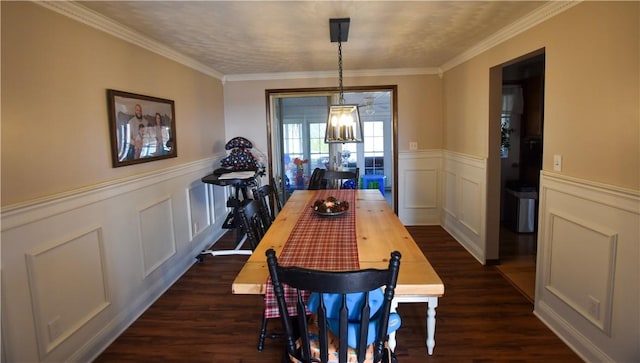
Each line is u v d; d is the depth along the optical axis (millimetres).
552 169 2463
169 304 2961
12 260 1761
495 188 3559
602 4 1969
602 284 2008
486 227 3592
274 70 4691
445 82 4723
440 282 1521
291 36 3059
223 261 3912
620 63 1854
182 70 3742
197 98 4125
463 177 4184
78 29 2230
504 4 2385
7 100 1747
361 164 8312
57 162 2051
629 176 1819
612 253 1925
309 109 7184
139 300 2828
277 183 5531
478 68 3654
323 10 2441
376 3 2330
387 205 2982
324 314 1323
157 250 3145
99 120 2422
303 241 2064
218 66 4316
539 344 2312
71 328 2123
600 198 2004
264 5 2318
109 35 2539
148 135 3006
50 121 2002
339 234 2186
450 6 2414
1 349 1722
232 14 2465
